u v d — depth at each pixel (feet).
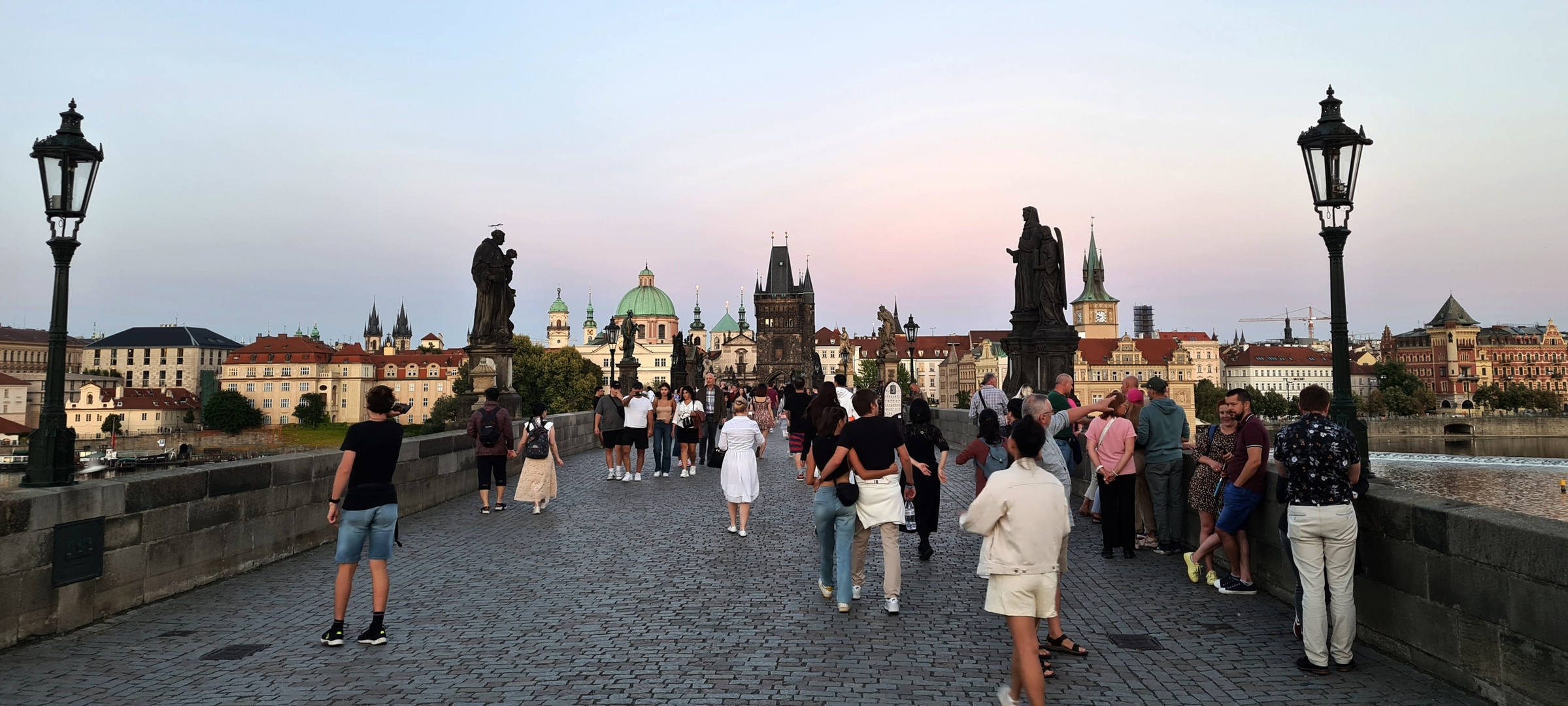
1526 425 505.66
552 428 60.75
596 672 26.84
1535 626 22.80
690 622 32.37
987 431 43.14
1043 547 23.84
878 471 33.94
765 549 45.85
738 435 50.06
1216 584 37.06
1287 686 25.93
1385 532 28.81
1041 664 26.94
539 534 50.78
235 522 41.68
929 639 30.37
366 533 30.50
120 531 34.68
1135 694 25.32
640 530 51.98
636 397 78.89
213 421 584.81
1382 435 506.07
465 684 25.84
